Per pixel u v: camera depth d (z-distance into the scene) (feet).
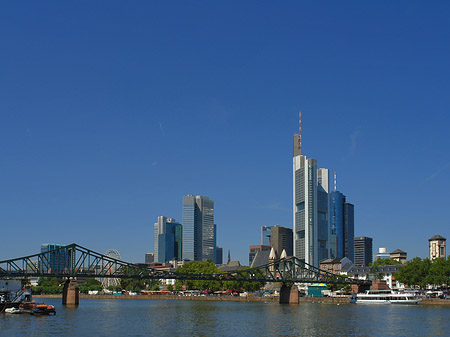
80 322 487.20
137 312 626.64
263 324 476.13
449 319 515.09
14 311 574.97
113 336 390.42
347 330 427.33
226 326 459.73
